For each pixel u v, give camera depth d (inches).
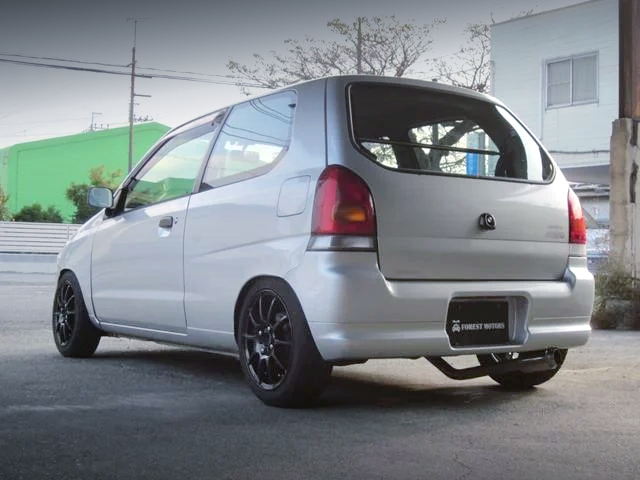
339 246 164.9
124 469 130.3
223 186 198.5
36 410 173.3
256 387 181.6
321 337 164.9
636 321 375.2
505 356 207.5
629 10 422.9
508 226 185.2
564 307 191.5
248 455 139.1
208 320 197.8
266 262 177.6
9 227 1089.4
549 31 897.5
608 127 852.0
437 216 175.2
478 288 178.2
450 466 134.0
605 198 999.0
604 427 164.1
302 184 173.8
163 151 234.8
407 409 180.2
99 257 243.6
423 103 188.7
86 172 2116.1
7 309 444.5
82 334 253.3
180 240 207.2
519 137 202.1
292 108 187.0
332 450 142.9
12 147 2055.9
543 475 129.9
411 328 168.7
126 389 199.8
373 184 169.9
